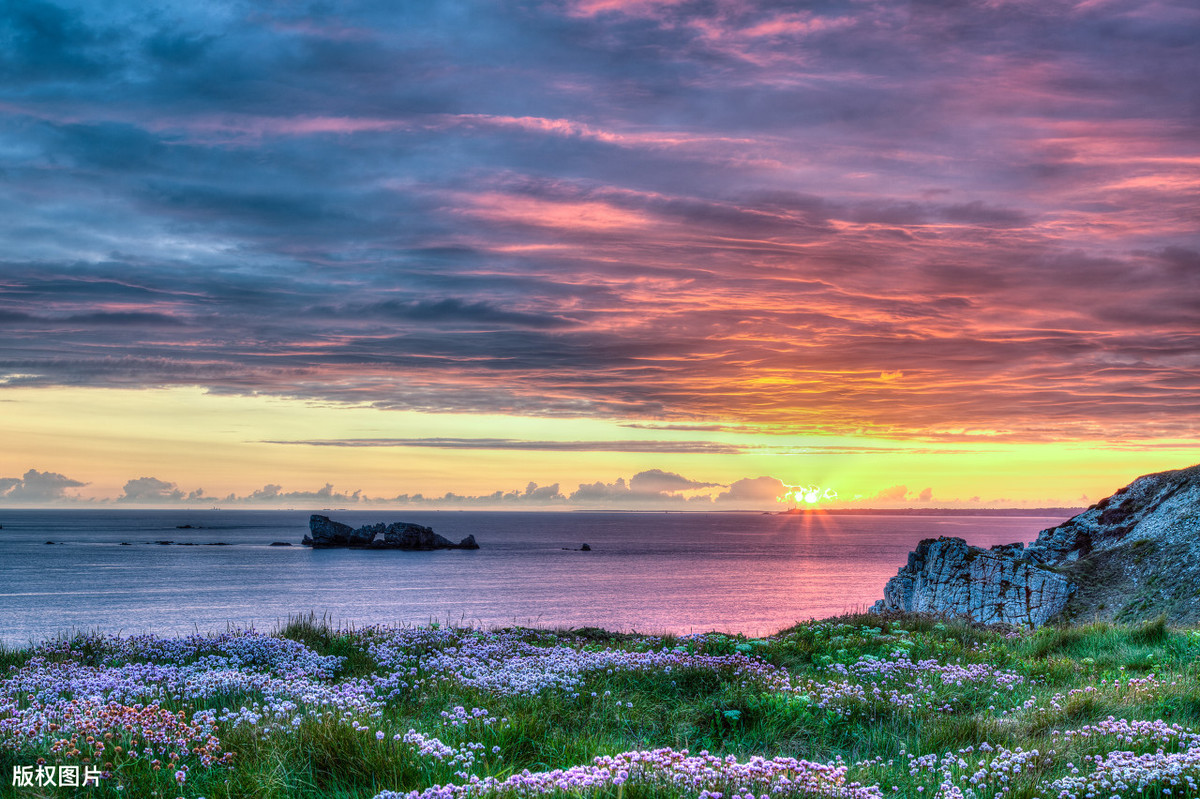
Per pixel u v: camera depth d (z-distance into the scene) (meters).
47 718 8.94
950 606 38.78
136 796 6.85
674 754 7.80
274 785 7.16
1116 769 7.63
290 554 185.00
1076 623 35.12
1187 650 17.06
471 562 165.00
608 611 83.69
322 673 14.54
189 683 11.82
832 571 146.88
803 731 10.92
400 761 7.82
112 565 144.38
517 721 9.80
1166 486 43.97
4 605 83.50
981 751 9.52
